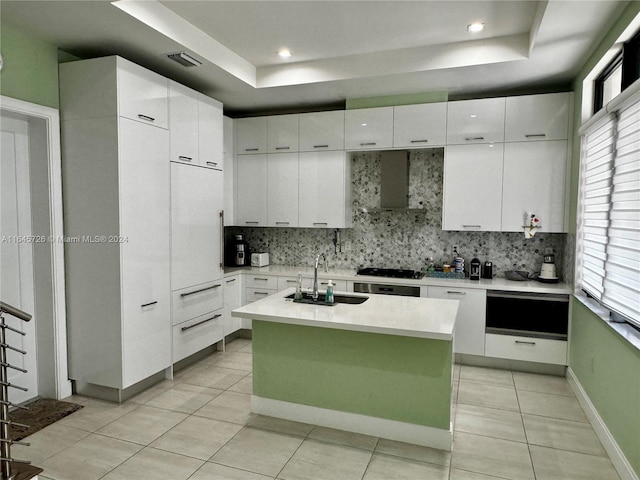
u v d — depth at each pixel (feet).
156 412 10.69
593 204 11.21
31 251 11.05
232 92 14.80
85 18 9.27
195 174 13.43
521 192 13.78
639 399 7.25
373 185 16.79
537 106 13.48
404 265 16.56
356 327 8.66
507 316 13.47
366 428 9.68
